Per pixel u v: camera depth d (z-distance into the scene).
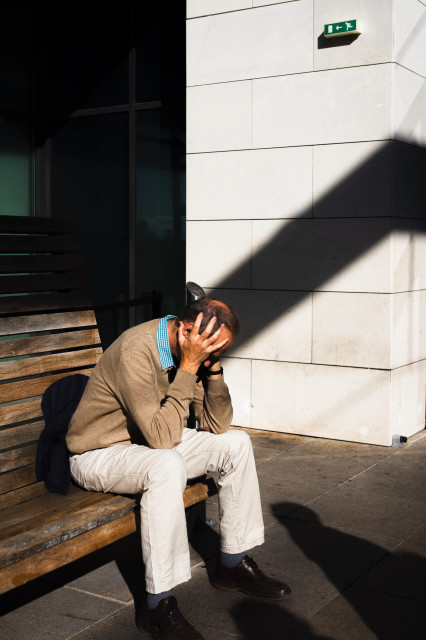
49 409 3.38
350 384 5.56
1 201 7.35
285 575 3.35
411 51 5.51
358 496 4.41
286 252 5.75
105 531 2.78
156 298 5.30
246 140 5.85
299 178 5.66
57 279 3.73
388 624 2.92
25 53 7.44
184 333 2.93
